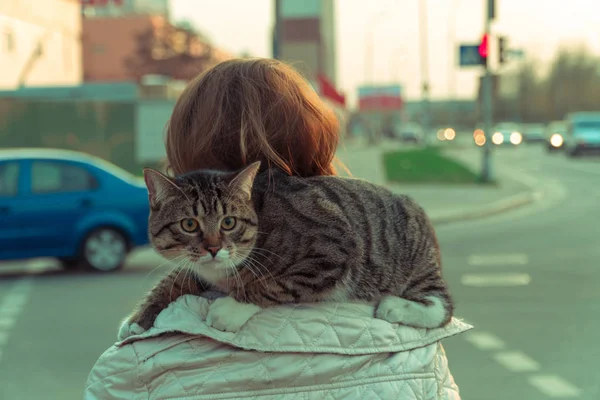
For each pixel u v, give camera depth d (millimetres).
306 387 2070
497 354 6883
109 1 47062
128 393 2035
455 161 39469
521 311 8539
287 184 2514
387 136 108438
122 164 29938
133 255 13312
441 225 17375
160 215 2699
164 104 30391
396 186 25000
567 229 16078
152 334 2033
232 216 2510
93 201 11352
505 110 120625
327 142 2533
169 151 2621
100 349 7215
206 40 59562
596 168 35906
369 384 2121
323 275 2420
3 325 8188
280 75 2449
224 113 2400
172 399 2002
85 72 56562
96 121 29484
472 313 8484
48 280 10898
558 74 113812
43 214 11078
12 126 28312
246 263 2473
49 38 40000
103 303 9258
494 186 25359
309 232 2436
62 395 5969
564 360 6680
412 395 2156
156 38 57594
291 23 67188
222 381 2016
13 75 36250
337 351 2090
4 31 35344
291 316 2102
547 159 43875
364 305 2236
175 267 2670
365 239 2584
